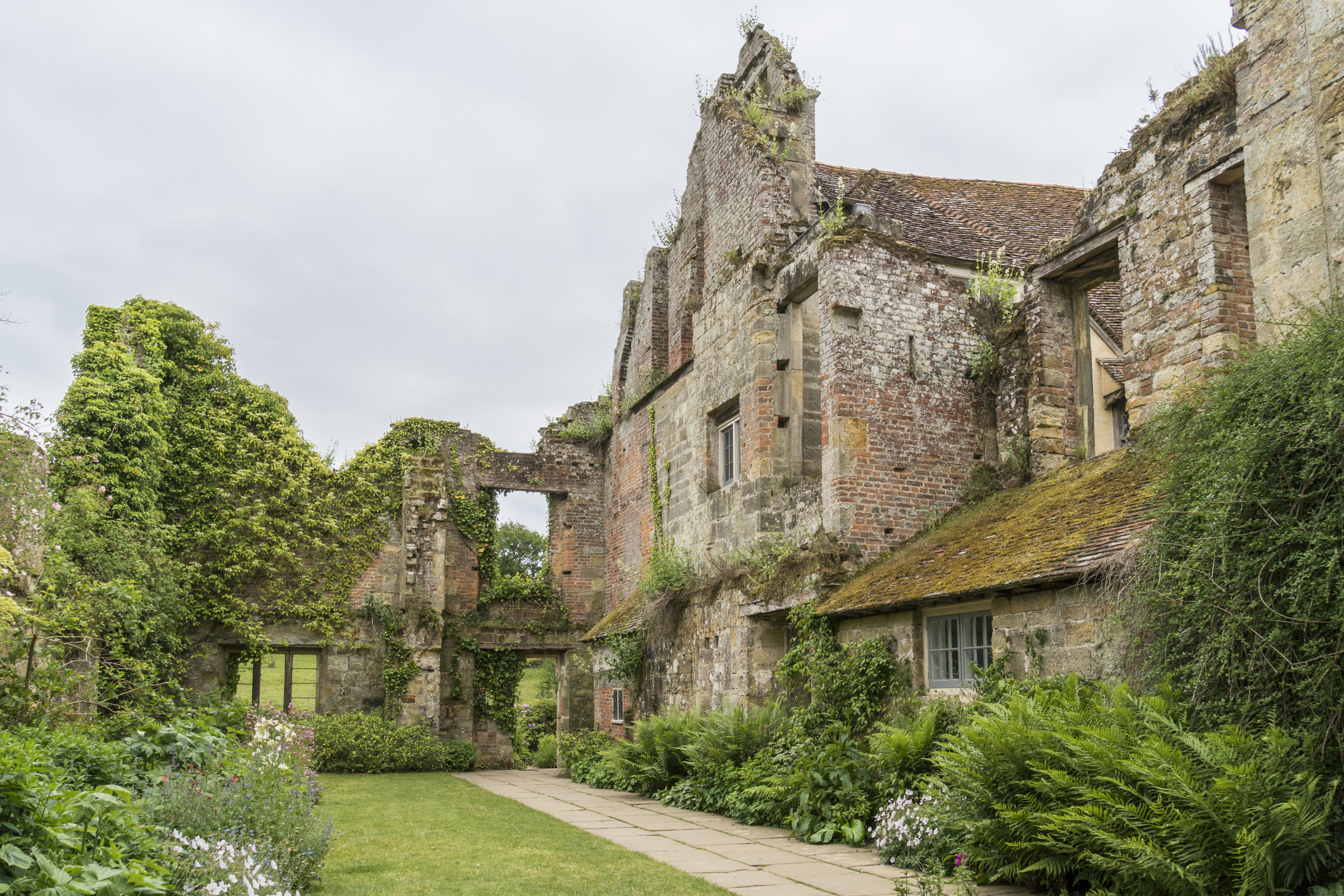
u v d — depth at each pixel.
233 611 20.62
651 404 20.89
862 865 8.39
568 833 10.46
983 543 10.92
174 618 18.62
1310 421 5.97
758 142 16.34
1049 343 13.12
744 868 8.23
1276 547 6.02
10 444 9.48
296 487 21.56
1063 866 6.36
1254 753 5.77
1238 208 10.22
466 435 23.97
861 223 14.08
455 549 23.38
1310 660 5.76
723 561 15.49
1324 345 6.35
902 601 10.63
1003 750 6.94
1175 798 5.68
